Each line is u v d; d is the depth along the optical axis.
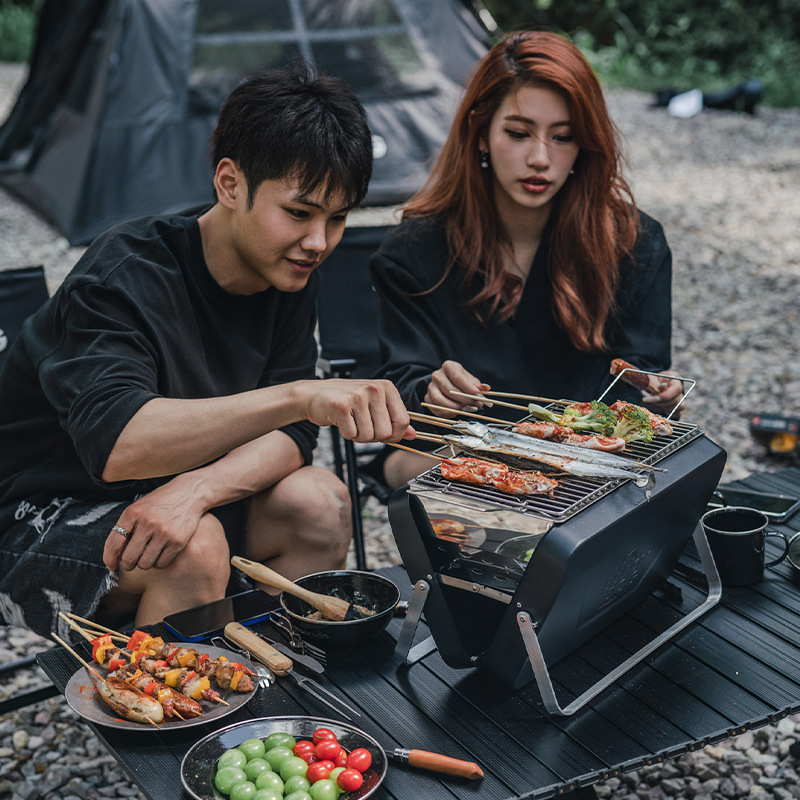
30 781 2.24
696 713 1.53
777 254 6.87
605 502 1.51
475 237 2.44
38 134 8.00
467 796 1.36
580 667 1.66
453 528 1.56
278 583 1.77
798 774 2.25
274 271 1.88
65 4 7.82
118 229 2.01
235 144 1.80
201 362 2.05
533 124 2.25
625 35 14.01
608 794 2.21
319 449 4.18
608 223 2.42
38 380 2.02
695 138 10.18
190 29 6.83
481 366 2.47
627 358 2.51
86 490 2.09
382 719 1.53
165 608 1.92
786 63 12.97
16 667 2.26
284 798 1.32
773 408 4.56
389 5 7.25
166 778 1.40
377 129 7.13
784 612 1.83
